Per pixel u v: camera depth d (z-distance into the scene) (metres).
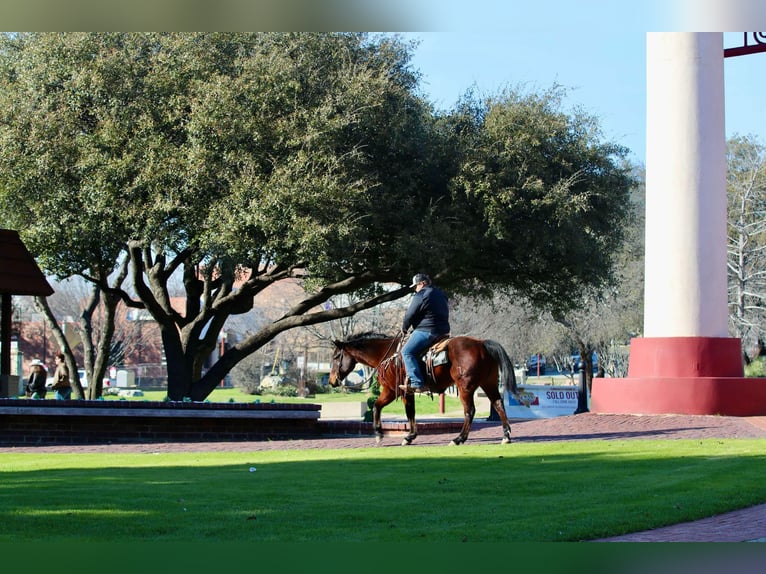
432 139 28.84
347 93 26.41
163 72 26.30
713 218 20.20
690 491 9.81
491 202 27.56
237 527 7.97
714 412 19.41
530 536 7.55
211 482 10.83
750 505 9.27
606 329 45.97
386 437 19.31
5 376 26.47
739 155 53.09
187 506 9.01
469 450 14.26
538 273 31.06
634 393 20.06
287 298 63.69
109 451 16.88
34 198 25.52
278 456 14.28
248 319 77.25
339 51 28.14
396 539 7.47
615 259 41.34
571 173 30.00
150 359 86.94
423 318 15.52
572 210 28.44
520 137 28.41
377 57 29.27
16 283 26.11
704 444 14.47
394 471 11.75
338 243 25.22
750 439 15.33
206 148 25.19
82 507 8.95
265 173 26.06
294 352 68.06
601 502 9.17
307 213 24.75
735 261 50.06
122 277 35.84
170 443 18.83
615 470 11.55
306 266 27.80
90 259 26.31
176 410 19.83
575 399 26.27
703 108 20.23
